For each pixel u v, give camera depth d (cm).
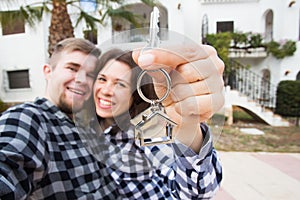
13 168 60
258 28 905
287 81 790
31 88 890
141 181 92
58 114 85
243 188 280
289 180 302
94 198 80
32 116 75
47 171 73
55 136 80
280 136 561
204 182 69
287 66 855
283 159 383
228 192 270
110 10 496
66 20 474
